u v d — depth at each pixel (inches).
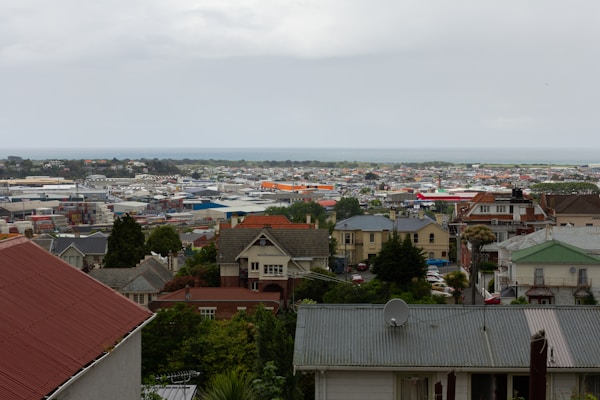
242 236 3270.2
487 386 920.3
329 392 919.0
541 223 4094.5
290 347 1293.1
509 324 966.4
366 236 4372.5
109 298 975.6
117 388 918.4
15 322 776.3
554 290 2596.0
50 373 730.2
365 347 933.2
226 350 1834.4
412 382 917.2
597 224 4416.8
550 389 912.9
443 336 948.6
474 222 4114.2
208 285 3238.2
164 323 1909.4
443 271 4116.6
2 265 874.8
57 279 930.1
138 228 3907.5
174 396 1228.5
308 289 2999.5
